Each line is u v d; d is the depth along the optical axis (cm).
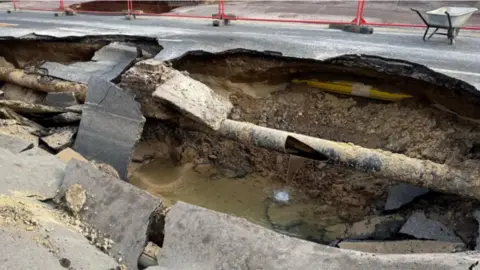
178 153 621
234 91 632
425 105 523
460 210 434
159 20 885
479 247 381
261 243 321
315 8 981
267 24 802
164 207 385
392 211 488
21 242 300
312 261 304
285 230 503
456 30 607
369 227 475
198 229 338
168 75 546
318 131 578
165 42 666
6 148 466
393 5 943
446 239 419
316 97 595
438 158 485
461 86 464
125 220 356
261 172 597
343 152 467
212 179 595
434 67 494
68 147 566
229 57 614
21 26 845
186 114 523
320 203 545
